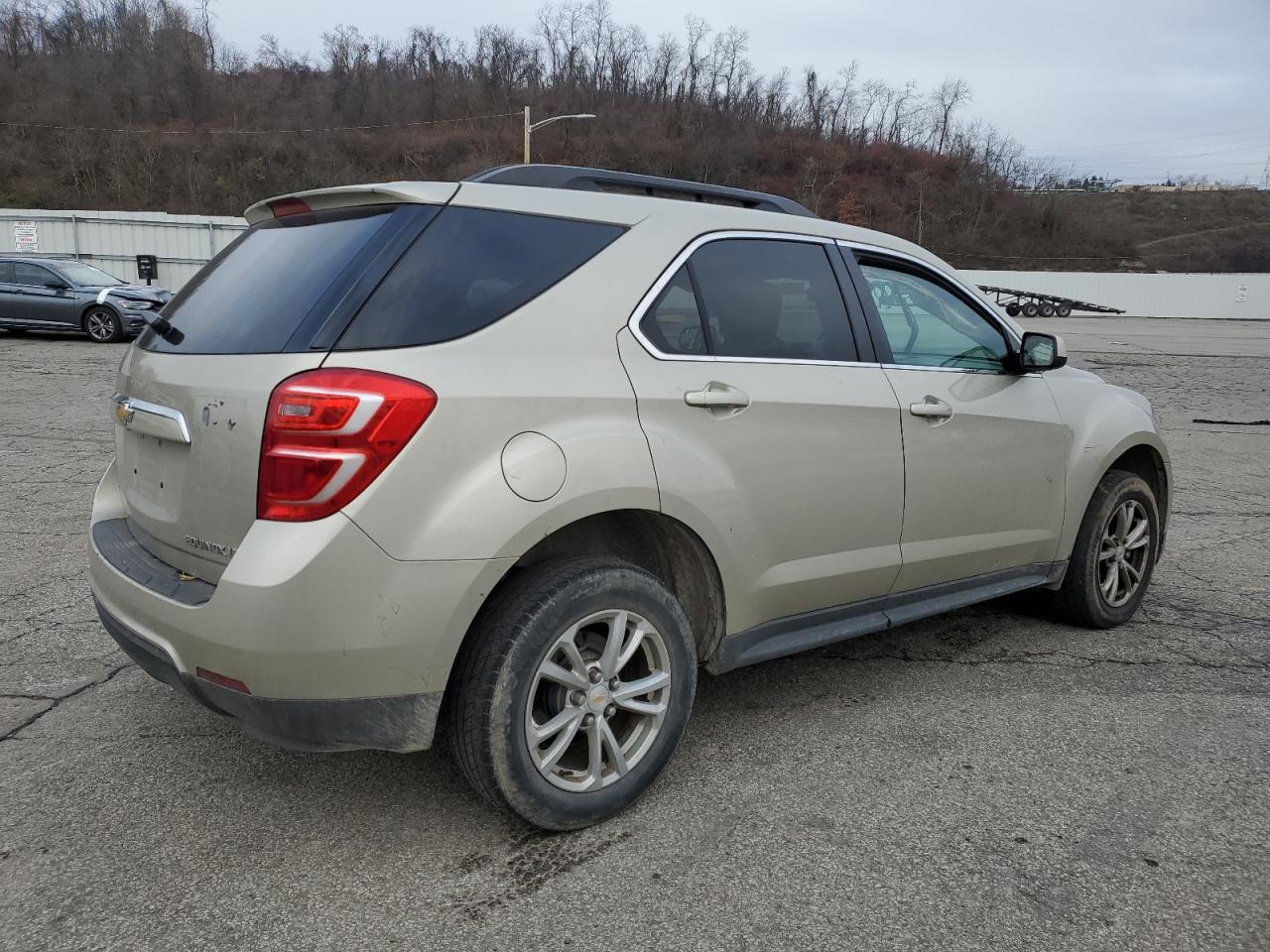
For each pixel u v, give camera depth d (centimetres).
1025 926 231
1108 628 447
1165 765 314
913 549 350
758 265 319
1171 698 369
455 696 252
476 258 260
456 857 258
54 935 223
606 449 261
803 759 316
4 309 1706
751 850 262
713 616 300
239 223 2942
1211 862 260
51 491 668
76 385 1186
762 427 299
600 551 297
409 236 252
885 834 271
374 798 288
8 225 2903
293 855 257
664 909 236
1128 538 446
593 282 275
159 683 365
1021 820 279
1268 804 290
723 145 7881
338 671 230
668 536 297
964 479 363
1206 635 442
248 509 235
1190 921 234
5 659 383
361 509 227
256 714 235
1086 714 353
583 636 272
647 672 283
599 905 237
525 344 257
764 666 397
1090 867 256
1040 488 397
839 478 320
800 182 7769
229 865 253
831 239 346
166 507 268
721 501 288
